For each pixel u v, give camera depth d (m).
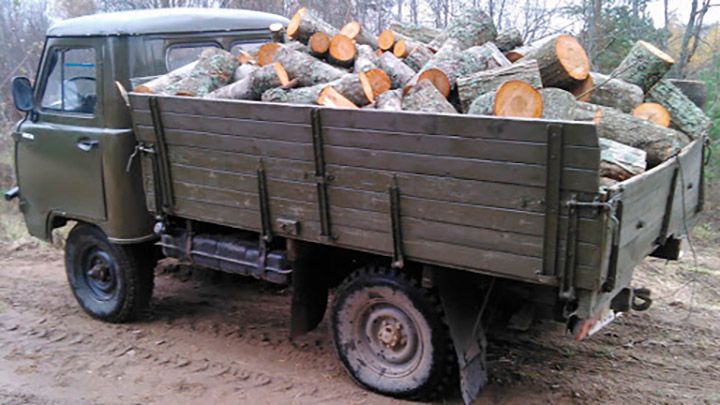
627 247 3.29
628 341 4.79
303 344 4.92
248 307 5.71
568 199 3.04
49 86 5.34
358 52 4.94
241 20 5.74
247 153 4.07
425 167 3.41
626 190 3.12
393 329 3.98
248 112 3.97
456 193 3.35
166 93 4.64
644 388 4.12
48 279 6.68
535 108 3.63
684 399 3.99
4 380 4.47
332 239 3.87
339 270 4.47
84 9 15.24
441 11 11.87
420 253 3.57
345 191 3.73
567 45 4.30
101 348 4.97
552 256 3.14
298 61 4.57
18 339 5.16
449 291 3.77
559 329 4.95
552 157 3.02
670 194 3.82
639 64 4.51
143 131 4.57
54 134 5.23
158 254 5.38
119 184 4.89
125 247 5.17
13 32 14.76
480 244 3.35
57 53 5.21
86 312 5.54
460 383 3.93
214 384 4.36
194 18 5.36
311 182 3.84
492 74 4.07
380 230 3.67
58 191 5.34
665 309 5.40
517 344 4.73
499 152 3.16
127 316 5.34
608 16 9.81
